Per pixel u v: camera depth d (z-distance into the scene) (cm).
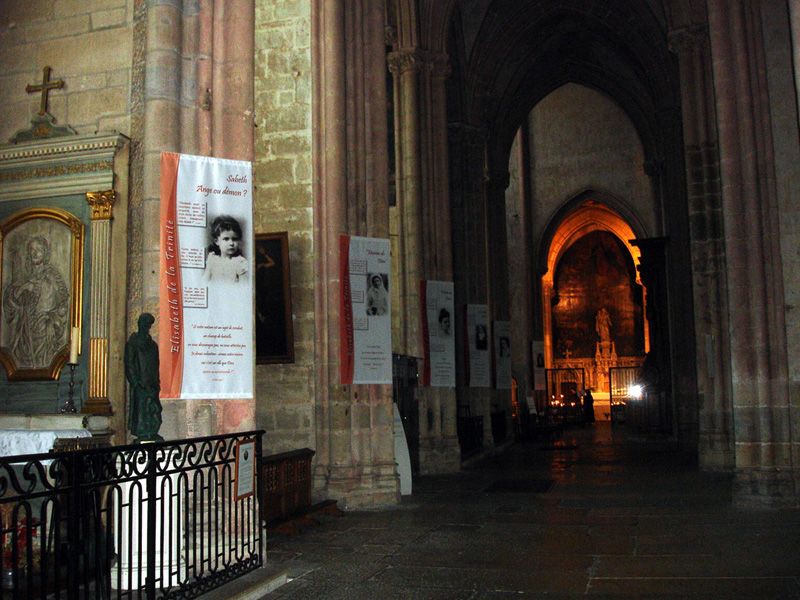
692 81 1816
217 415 852
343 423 1311
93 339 901
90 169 916
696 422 2462
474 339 2103
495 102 3005
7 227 948
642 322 4691
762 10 1316
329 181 1359
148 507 634
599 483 1602
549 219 4169
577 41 3152
